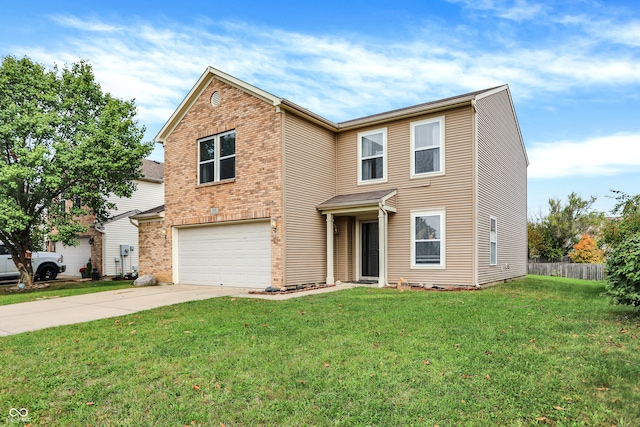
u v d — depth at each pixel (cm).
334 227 1413
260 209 1275
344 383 429
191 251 1518
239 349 553
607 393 393
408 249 1298
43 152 1513
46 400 410
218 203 1397
